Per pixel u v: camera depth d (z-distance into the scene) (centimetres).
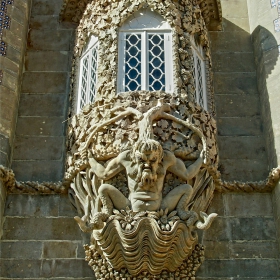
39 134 1097
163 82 1037
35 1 1267
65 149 1074
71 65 1182
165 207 906
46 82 1158
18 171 1056
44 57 1190
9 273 951
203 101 1091
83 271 953
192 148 973
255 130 1116
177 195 920
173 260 906
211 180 994
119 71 1046
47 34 1220
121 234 872
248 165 1078
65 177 1007
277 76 1101
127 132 955
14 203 1012
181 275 923
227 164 1078
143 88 1028
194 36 1132
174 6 1104
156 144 898
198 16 1155
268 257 975
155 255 883
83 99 1086
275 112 1068
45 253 970
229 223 1005
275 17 1173
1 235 982
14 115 1090
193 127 977
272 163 1052
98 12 1123
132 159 916
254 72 1186
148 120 941
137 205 895
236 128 1117
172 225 879
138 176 896
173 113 987
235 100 1149
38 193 1022
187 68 1053
